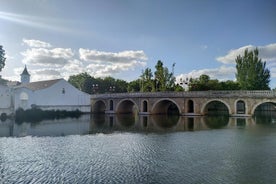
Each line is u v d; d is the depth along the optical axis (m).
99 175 18.02
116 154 23.98
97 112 84.38
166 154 23.86
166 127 44.03
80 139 32.19
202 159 21.91
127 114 76.81
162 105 75.50
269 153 23.86
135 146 27.66
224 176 17.61
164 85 89.06
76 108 75.56
